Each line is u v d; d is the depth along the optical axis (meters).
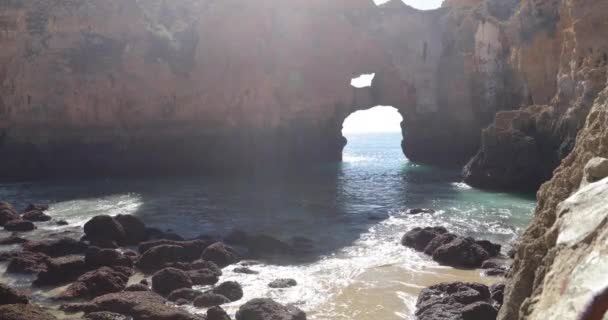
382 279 12.91
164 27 41.50
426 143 44.12
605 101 7.63
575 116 23.66
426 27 43.09
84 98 37.62
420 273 13.40
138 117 39.16
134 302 10.76
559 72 27.28
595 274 3.46
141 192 29.58
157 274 12.53
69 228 19.59
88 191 30.05
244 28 40.81
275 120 42.06
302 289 12.25
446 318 9.54
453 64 40.81
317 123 44.28
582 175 6.12
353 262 14.61
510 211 21.81
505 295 6.34
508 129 28.05
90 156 38.19
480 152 29.80
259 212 23.28
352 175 37.47
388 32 43.34
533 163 26.80
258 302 10.34
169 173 39.94
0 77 36.34
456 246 14.37
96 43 37.69
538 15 30.62
